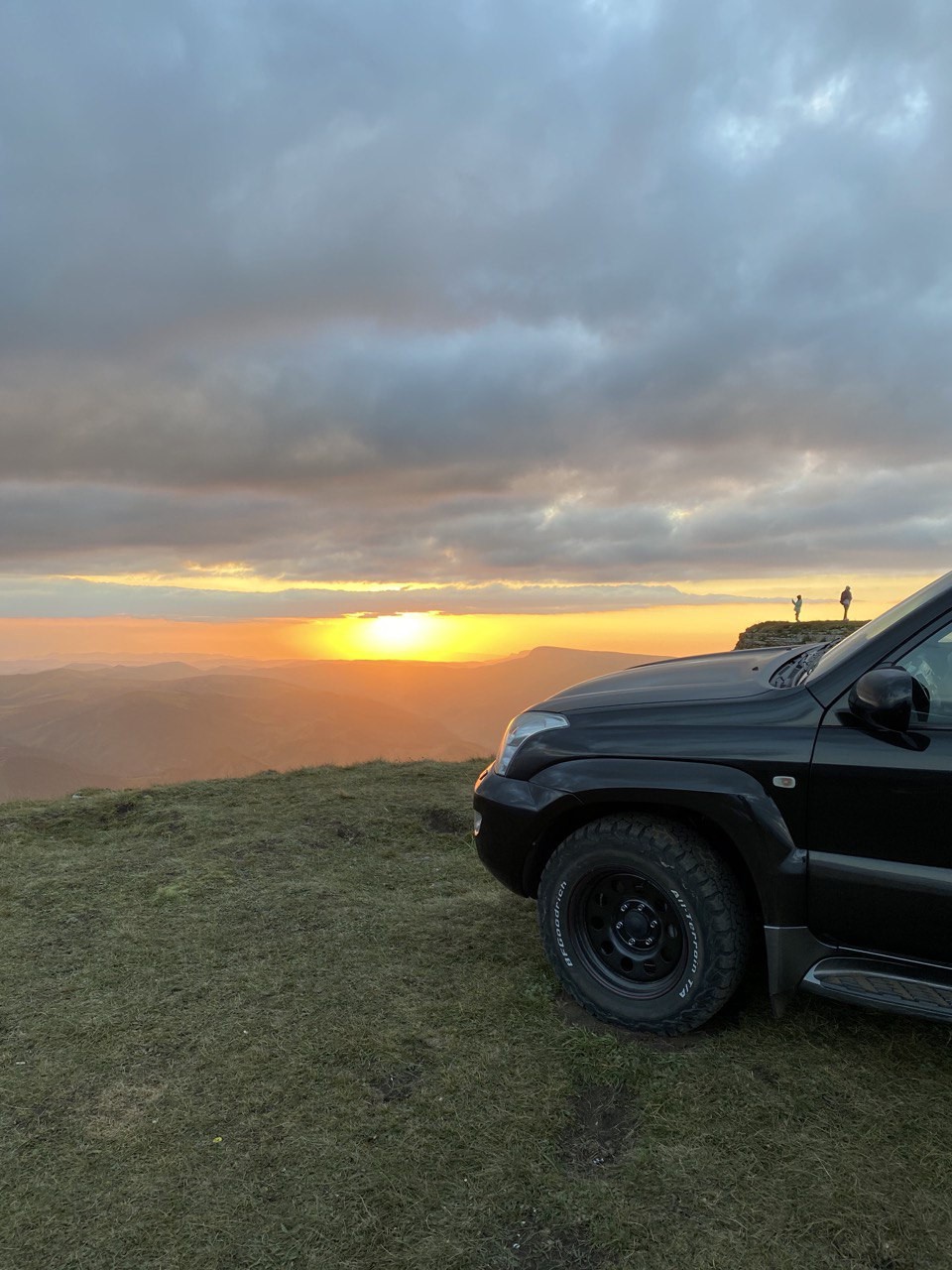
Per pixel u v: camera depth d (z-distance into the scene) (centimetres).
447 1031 305
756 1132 240
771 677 317
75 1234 209
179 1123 254
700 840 285
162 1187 225
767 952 277
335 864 532
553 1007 321
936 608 262
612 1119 251
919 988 252
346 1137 244
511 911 430
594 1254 196
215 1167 233
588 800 303
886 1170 222
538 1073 275
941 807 247
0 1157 241
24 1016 329
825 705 273
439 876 503
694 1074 270
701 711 298
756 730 281
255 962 375
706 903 277
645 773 292
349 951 386
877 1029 296
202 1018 323
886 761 255
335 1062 287
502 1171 227
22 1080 281
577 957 311
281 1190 223
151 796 731
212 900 463
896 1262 191
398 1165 231
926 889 249
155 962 379
